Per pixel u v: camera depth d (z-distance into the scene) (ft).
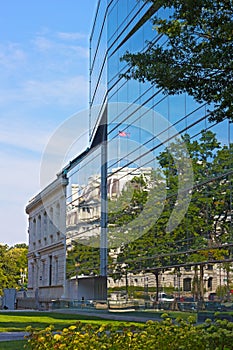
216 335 29.07
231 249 75.61
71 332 30.25
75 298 163.73
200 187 84.79
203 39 38.32
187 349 28.94
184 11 36.27
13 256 353.51
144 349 29.14
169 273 94.43
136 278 110.63
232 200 76.18
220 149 80.28
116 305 118.52
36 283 220.02
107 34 136.15
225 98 37.04
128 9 120.88
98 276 141.79
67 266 173.68
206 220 82.64
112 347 29.07
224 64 36.11
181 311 88.74
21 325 76.13
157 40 102.89
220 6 35.88
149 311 101.65
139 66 38.37
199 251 83.92
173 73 36.86
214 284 79.36
